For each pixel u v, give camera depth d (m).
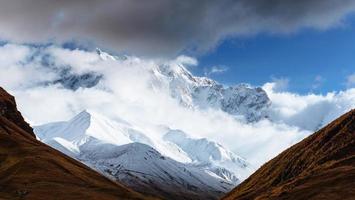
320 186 144.12
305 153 189.00
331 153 172.38
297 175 178.88
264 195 162.25
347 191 137.38
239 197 195.25
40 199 183.38
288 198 144.62
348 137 178.62
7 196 184.00
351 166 152.62
